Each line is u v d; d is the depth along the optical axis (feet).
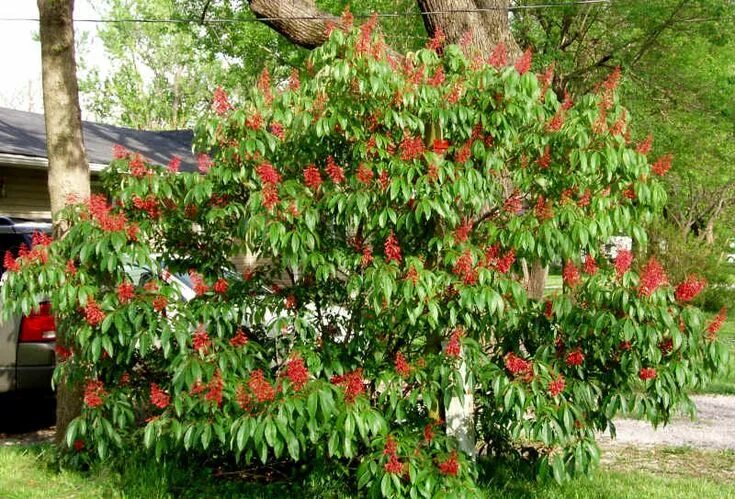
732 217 90.12
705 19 47.91
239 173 15.10
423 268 14.17
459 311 14.12
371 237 15.31
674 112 52.90
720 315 14.74
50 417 25.98
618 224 14.39
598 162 14.17
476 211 14.65
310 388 13.42
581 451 14.32
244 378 14.85
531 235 14.28
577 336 14.43
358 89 14.37
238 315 15.67
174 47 124.67
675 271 57.88
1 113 46.80
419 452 13.94
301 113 14.60
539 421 13.73
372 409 13.85
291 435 13.07
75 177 19.51
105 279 15.81
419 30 52.03
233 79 71.26
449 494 13.28
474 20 28.96
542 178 14.92
